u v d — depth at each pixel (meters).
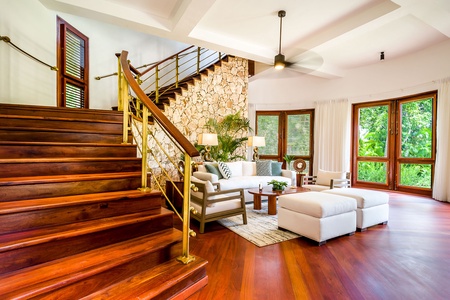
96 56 5.33
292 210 2.95
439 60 4.71
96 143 2.47
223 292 1.74
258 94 7.57
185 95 5.60
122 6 3.42
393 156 5.77
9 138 2.28
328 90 6.70
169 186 4.35
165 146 5.13
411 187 5.45
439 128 4.71
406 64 5.28
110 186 2.06
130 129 2.95
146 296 1.34
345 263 2.21
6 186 1.63
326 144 6.68
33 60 3.70
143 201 2.02
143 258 1.58
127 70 2.44
